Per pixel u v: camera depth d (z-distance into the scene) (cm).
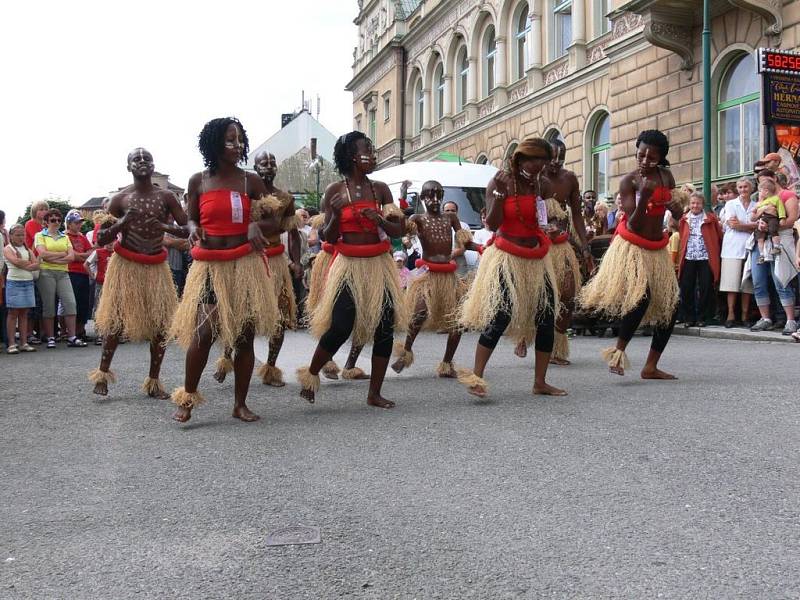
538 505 340
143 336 636
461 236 738
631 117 1858
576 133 2211
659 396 565
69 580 277
